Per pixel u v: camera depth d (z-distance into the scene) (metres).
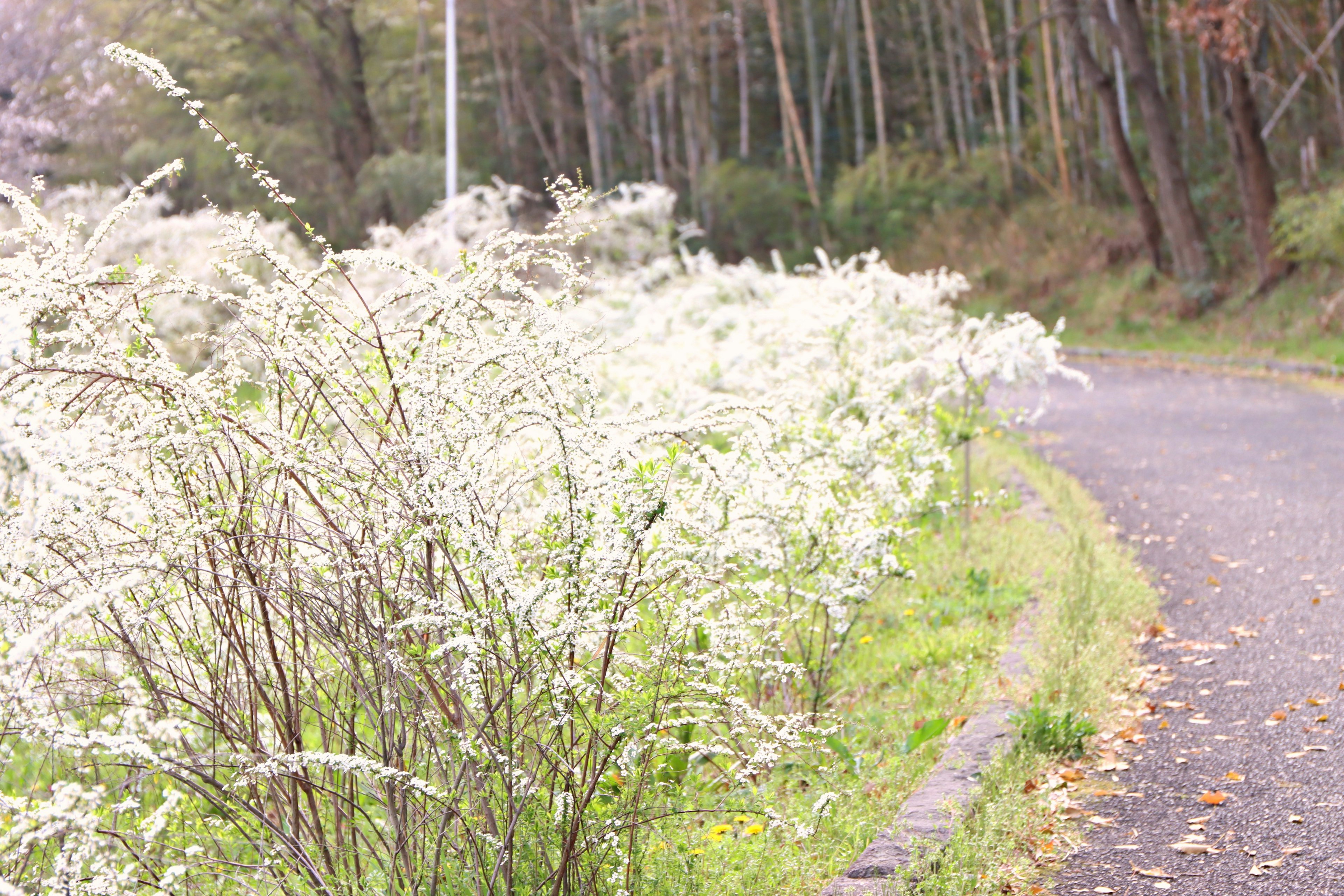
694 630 4.33
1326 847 3.95
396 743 3.41
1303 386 17.14
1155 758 4.84
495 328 3.55
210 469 3.48
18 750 4.08
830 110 48.12
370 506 3.40
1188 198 24.95
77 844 2.73
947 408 9.89
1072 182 35.81
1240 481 10.76
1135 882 3.83
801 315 9.84
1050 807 4.37
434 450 3.19
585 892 3.34
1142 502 10.21
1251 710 5.29
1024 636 6.09
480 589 3.34
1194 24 22.19
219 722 3.48
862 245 37.00
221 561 3.47
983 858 3.86
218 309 7.19
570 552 3.21
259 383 3.70
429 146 42.84
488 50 46.03
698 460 3.76
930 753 4.77
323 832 3.69
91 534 3.24
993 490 9.77
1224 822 4.21
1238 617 6.74
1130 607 6.74
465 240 18.31
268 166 30.97
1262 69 29.08
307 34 34.28
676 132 46.47
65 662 3.41
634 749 3.27
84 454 2.77
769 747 3.76
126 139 31.17
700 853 3.87
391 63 40.75
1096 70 26.36
